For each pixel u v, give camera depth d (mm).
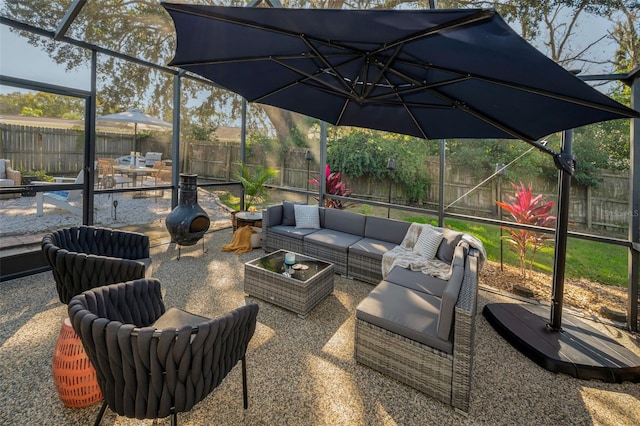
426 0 3178
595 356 2359
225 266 4137
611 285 3225
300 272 3180
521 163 3709
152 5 3264
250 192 5625
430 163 4379
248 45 1733
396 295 2512
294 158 5914
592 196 3281
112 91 4281
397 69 1808
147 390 1262
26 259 3562
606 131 3152
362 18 1194
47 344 2334
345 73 2062
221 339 1395
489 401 1995
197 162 5598
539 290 3637
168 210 5199
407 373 2074
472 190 4070
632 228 2949
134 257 3014
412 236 3865
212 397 1935
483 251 2916
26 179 3613
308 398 1952
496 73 1461
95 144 4184
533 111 1829
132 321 1784
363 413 1857
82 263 2260
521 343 2527
